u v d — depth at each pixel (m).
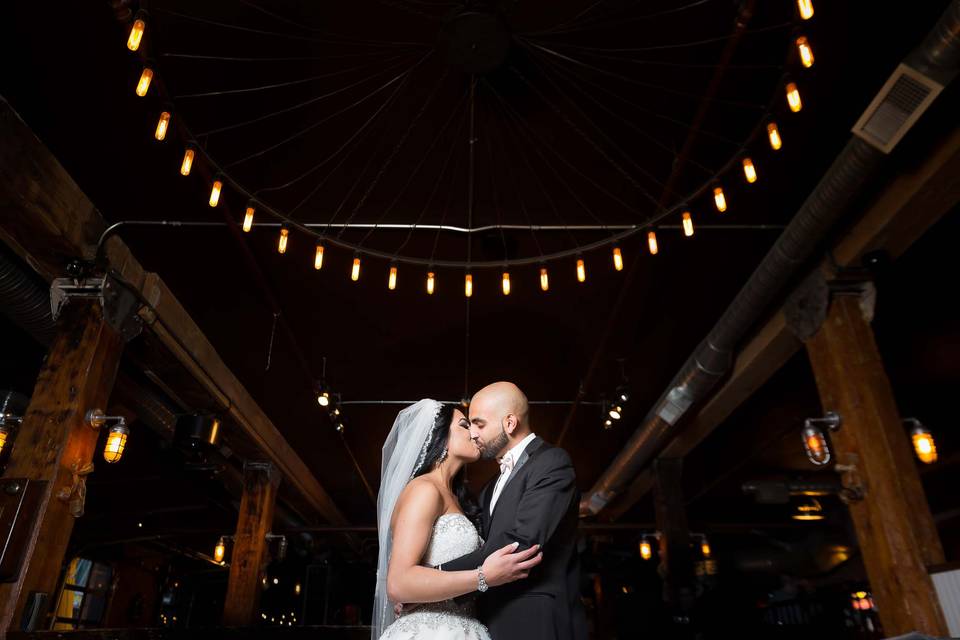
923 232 4.64
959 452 9.58
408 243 5.56
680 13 3.65
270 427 9.00
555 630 1.97
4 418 4.76
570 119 4.32
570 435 9.82
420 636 1.98
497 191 4.98
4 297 4.73
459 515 2.19
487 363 7.73
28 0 3.57
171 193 4.96
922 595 4.11
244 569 8.38
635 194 5.00
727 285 6.19
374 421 9.21
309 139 4.50
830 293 5.07
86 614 12.79
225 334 6.97
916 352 7.07
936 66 3.41
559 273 6.05
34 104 4.23
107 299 4.84
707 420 8.06
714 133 4.45
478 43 3.60
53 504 4.12
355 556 16.59
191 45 3.85
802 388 7.90
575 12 3.62
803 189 4.96
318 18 3.71
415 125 4.38
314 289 6.28
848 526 13.10
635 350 7.40
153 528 12.82
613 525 11.95
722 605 15.23
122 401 6.68
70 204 4.57
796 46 3.02
